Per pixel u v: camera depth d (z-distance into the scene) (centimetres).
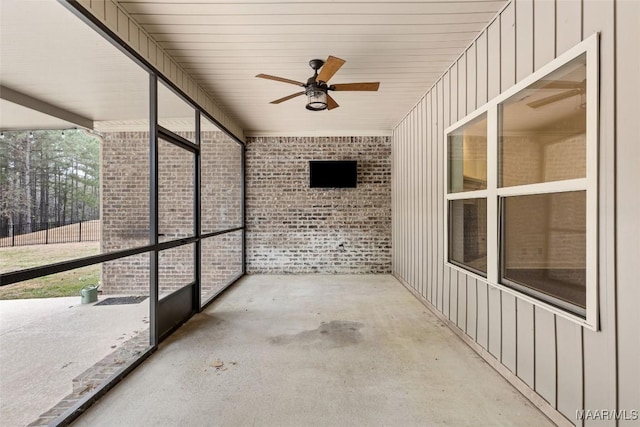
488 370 239
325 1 223
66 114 503
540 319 193
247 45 284
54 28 263
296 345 282
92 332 333
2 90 406
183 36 268
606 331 149
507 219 226
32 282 551
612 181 145
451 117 326
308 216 588
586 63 158
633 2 136
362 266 589
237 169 588
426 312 374
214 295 436
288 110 468
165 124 546
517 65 216
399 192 535
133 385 218
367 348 276
